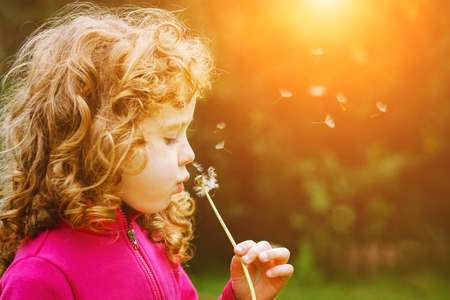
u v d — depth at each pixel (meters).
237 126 7.95
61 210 1.31
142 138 1.25
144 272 1.42
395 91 7.15
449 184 10.94
